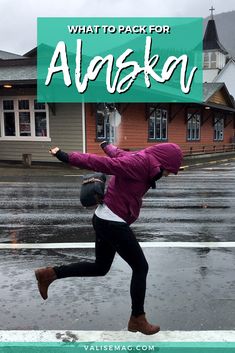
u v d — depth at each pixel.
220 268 5.58
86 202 3.82
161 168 3.74
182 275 5.31
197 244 6.75
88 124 20.30
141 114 24.20
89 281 5.12
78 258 6.03
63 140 20.59
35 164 21.09
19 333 3.84
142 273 3.81
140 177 3.71
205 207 10.34
